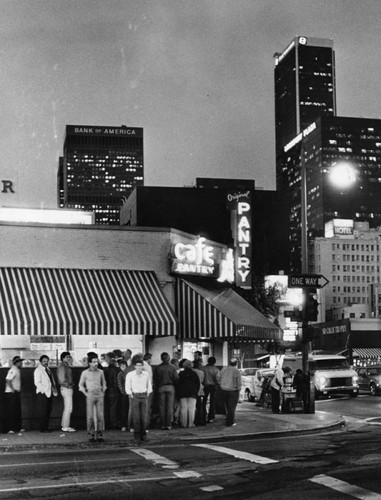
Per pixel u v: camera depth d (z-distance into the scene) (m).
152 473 12.18
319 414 24.47
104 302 23.73
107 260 25.64
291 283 24.97
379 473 11.75
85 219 33.44
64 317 22.34
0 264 24.44
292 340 71.94
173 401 19.45
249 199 33.56
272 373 31.19
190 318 25.95
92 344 25.03
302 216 26.77
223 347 30.70
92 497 10.21
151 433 18.39
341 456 13.91
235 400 20.38
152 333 23.34
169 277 26.25
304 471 12.14
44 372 18.84
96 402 16.97
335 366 39.25
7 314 21.91
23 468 12.85
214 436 17.97
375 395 40.09
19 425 18.95
